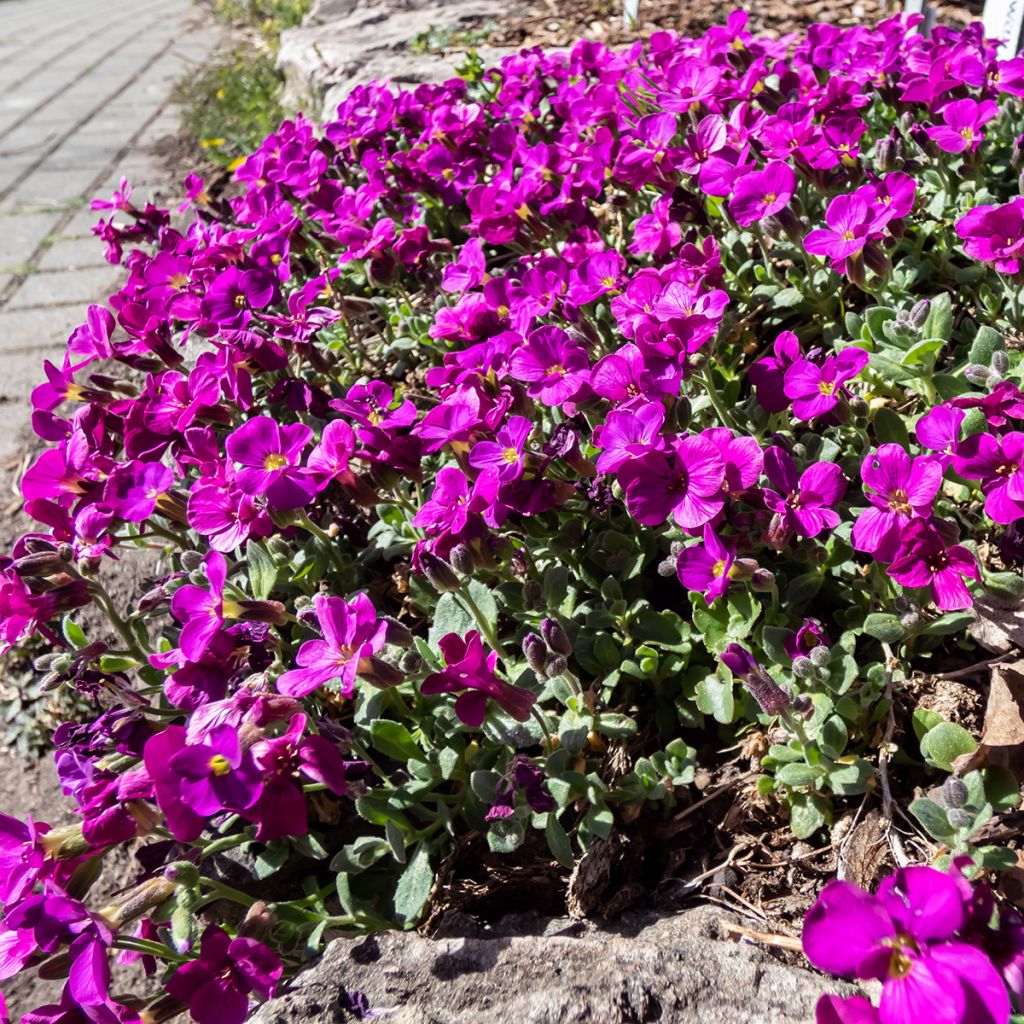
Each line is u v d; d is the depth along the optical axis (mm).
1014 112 361
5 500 431
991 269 314
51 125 887
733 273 338
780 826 246
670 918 236
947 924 178
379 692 257
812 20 542
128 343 342
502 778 245
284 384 319
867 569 267
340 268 408
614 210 393
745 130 332
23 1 1708
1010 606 250
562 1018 210
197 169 713
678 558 238
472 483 270
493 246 419
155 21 1319
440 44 604
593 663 268
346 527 329
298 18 1004
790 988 208
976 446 233
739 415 293
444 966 225
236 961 222
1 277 605
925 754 227
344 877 248
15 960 231
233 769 212
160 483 282
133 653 296
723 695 251
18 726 358
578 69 435
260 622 263
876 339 289
